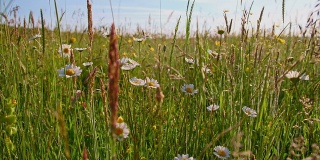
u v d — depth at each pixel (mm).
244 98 688
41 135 545
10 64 774
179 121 654
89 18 521
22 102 689
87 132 645
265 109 695
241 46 712
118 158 511
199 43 685
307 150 583
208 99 730
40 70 861
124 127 419
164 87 842
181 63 938
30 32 931
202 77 632
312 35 853
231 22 729
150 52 1345
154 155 571
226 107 696
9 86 698
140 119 590
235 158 475
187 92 623
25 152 516
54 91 639
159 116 553
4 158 530
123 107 597
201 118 645
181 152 585
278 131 618
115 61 217
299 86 899
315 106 761
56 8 477
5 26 770
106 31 1134
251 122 572
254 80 684
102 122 638
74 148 577
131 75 857
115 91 221
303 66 837
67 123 681
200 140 619
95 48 1455
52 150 543
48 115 632
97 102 756
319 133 661
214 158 555
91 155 521
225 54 779
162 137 574
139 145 532
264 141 576
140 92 710
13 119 467
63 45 796
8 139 481
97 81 930
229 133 592
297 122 670
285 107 697
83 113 675
